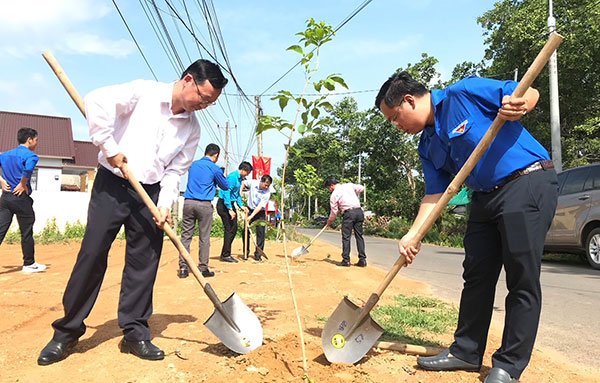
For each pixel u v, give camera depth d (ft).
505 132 8.72
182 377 8.73
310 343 10.80
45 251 31.99
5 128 97.25
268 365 9.27
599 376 10.11
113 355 9.78
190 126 10.44
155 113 9.94
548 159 8.84
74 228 45.50
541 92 63.52
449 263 34.22
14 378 8.57
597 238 30.12
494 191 8.83
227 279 20.44
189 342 10.75
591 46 57.57
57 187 96.43
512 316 8.69
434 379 9.18
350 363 9.69
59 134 100.12
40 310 13.58
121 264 25.04
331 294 17.80
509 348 8.69
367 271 26.58
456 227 73.36
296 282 20.42
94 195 9.64
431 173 10.25
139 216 9.82
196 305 14.64
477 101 8.80
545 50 7.43
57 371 8.95
